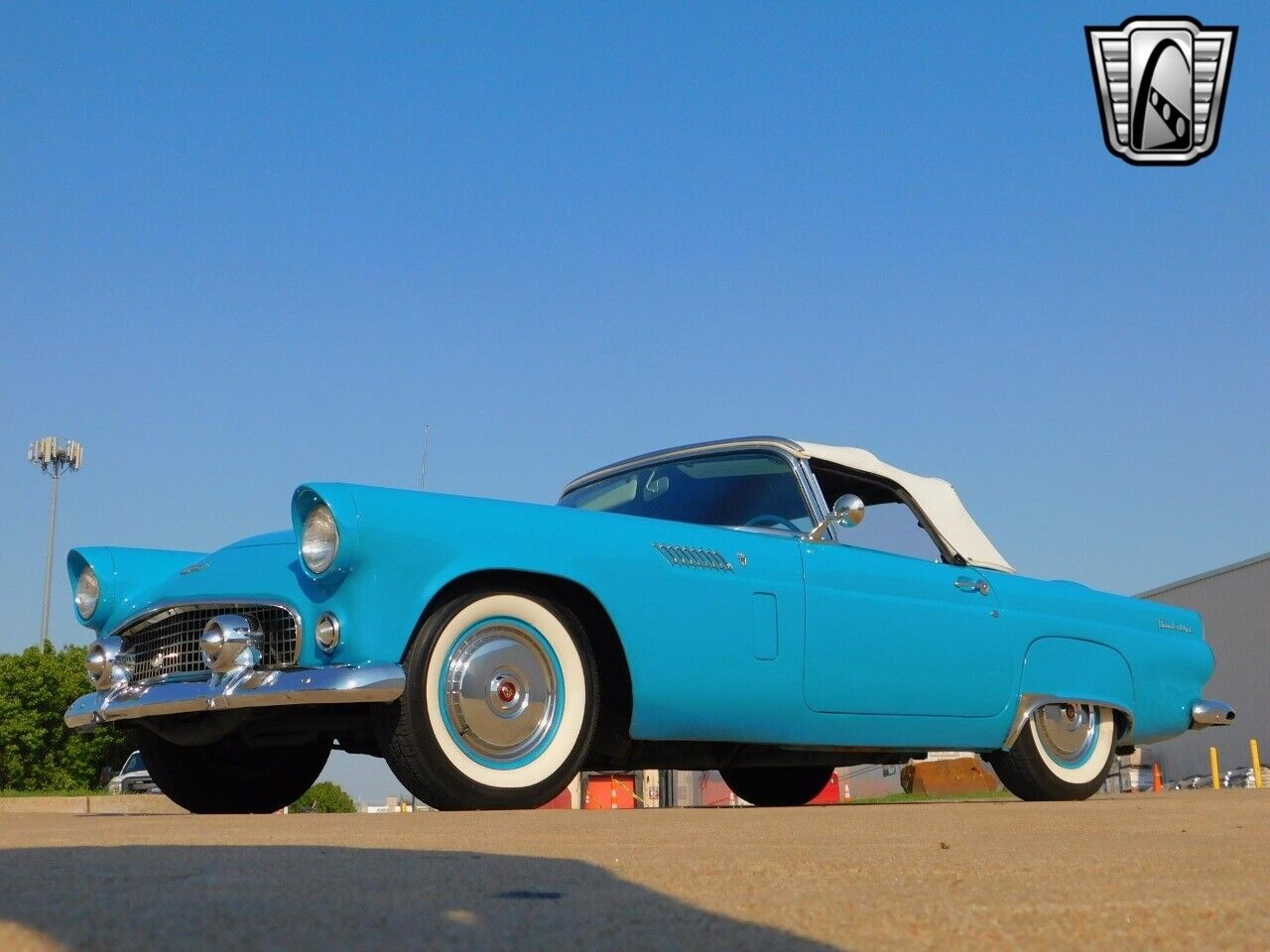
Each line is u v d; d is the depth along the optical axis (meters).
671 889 1.58
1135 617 5.57
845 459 4.82
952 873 1.79
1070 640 5.22
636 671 3.83
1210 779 25.39
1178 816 3.34
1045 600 5.20
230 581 3.72
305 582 3.55
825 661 4.31
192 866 1.73
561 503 5.15
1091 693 5.26
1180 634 5.78
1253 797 5.05
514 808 3.57
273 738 4.14
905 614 4.60
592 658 3.78
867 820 3.12
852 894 1.54
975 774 16.52
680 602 3.96
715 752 4.41
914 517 5.00
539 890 1.54
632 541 3.92
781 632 4.21
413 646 3.45
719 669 4.02
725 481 4.77
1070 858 2.04
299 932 1.22
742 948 1.18
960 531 5.13
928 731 4.68
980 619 4.88
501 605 3.62
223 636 3.53
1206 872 1.84
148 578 4.31
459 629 3.54
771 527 4.58
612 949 1.17
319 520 3.43
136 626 3.96
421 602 3.44
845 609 4.41
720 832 2.63
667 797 15.21
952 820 3.14
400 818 3.07
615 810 3.55
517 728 3.60
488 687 3.56
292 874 1.66
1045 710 5.14
